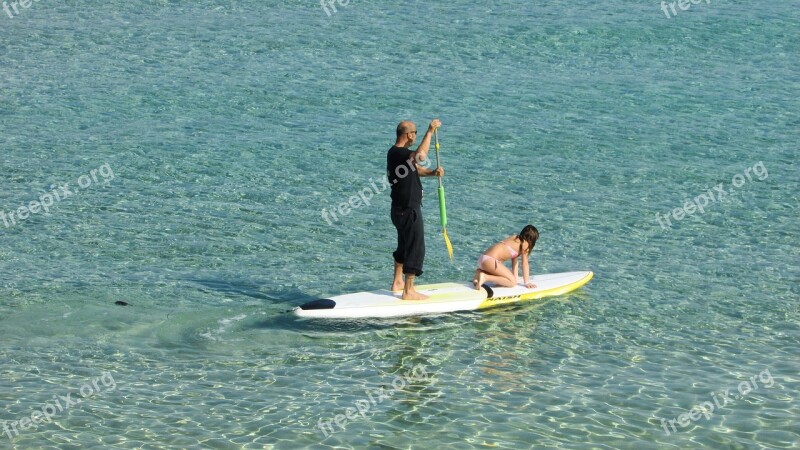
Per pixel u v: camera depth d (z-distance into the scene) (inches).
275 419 1295.5
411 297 1667.1
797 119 2753.4
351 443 1236.5
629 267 1887.3
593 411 1334.9
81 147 2503.7
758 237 2032.5
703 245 1993.1
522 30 3543.3
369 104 2864.2
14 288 1718.8
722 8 3811.5
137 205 2162.9
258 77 3068.4
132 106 2812.5
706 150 2539.4
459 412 1323.8
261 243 1979.6
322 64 3196.4
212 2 3912.4
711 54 3316.9
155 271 1828.2
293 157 2475.4
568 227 2084.2
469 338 1581.0
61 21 3607.3
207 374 1429.6
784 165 2433.6
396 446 1230.9
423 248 1647.4
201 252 1927.9
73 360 1457.9
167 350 1505.9
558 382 1424.7
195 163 2418.8
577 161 2470.5
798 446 1246.9
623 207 2192.4
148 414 1300.4
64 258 1876.2
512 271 1785.2
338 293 1748.3
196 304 1684.3
